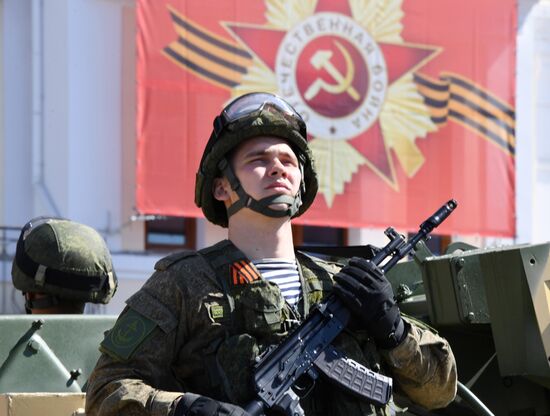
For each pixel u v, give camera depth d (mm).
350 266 5859
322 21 22188
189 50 20938
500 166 23891
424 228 6395
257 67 21516
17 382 7781
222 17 21234
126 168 22062
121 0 22109
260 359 5449
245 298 5637
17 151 22297
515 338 8211
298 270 5961
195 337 5586
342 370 5648
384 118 22844
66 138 21594
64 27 21672
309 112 22172
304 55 22047
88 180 21719
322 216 22344
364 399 5652
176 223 22578
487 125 23812
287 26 21812
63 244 8438
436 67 23391
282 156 5926
